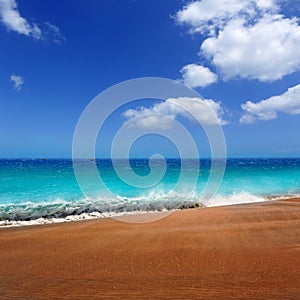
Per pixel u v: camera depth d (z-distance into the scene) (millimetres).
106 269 4816
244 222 8266
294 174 30406
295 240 6367
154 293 3896
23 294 3926
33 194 16203
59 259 5359
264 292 3844
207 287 4047
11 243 6496
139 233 7199
